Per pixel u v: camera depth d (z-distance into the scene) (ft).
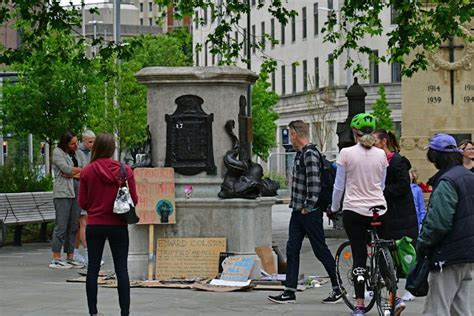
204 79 55.06
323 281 57.21
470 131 110.52
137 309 45.52
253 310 45.52
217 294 50.80
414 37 90.89
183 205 55.26
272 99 252.21
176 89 55.62
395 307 40.73
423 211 52.75
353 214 42.68
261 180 56.08
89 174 41.06
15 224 84.43
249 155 56.70
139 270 55.57
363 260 43.01
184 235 55.42
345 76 265.54
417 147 111.24
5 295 50.49
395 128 265.13
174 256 55.16
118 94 172.76
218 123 55.42
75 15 92.12
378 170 42.75
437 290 33.01
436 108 111.14
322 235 47.85
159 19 99.14
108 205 41.01
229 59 100.94
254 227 55.77
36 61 94.53
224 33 100.48
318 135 254.27
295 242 48.11
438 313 32.96
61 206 65.21
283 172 236.84
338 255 46.98
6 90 132.98
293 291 47.85
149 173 55.21
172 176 55.11
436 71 111.04
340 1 262.67
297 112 291.38
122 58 93.09
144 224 55.26
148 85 55.93
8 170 98.22
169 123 55.57
